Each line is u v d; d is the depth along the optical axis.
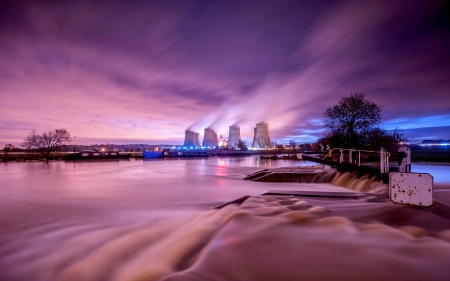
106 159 52.66
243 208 6.19
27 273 4.54
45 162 42.75
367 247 3.78
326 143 28.33
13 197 12.10
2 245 5.75
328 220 5.08
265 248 3.82
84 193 13.31
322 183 16.86
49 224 7.37
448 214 5.20
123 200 11.34
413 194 5.23
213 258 3.52
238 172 26.56
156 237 6.03
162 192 13.67
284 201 7.02
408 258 3.41
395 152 26.89
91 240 5.98
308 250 3.72
